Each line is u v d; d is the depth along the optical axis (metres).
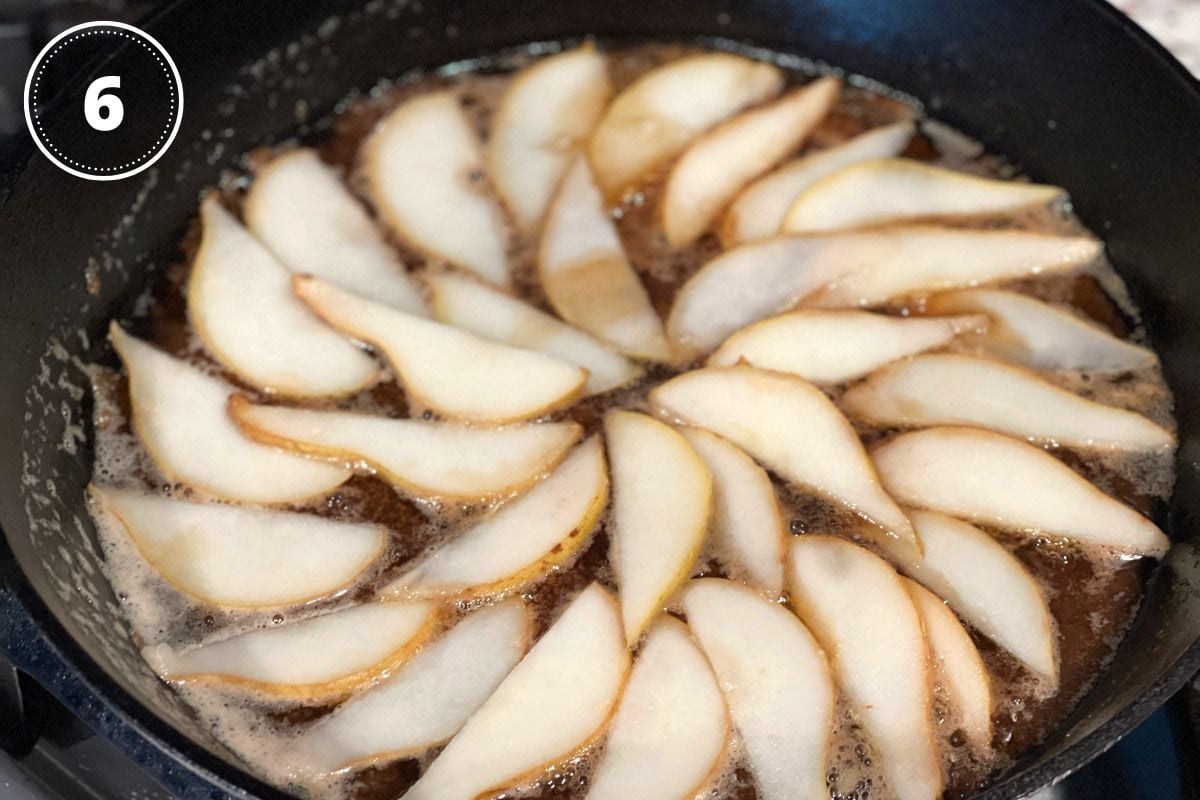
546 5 0.55
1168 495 0.47
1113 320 0.50
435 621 0.45
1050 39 0.51
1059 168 0.53
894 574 0.44
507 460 0.47
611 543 0.46
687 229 0.52
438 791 0.42
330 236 0.52
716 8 0.55
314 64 0.54
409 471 0.47
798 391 0.47
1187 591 0.44
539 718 0.43
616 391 0.48
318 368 0.49
